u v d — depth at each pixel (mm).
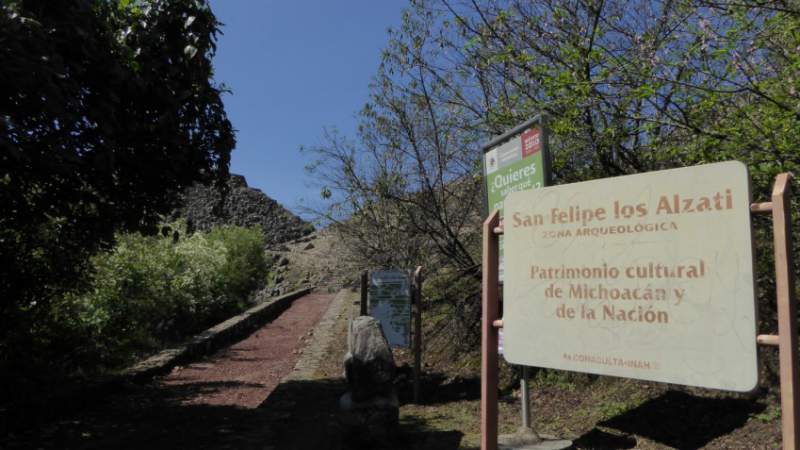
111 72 4676
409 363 8000
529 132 4465
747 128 3760
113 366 8234
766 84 3693
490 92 6461
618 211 2770
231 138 6188
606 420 4652
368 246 9055
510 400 5750
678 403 4586
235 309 16266
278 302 17875
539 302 3012
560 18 5418
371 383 4801
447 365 7469
